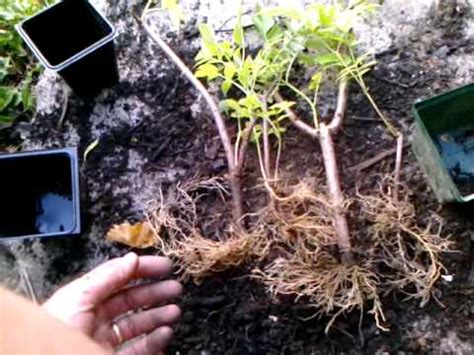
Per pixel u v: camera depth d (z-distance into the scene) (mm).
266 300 493
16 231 525
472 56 534
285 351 486
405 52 540
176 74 554
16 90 593
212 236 510
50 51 557
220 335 494
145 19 561
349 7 519
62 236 496
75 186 494
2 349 211
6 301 220
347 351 482
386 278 484
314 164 519
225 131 512
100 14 531
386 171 511
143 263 471
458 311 482
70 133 553
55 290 521
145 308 494
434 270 469
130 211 528
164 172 532
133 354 461
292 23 508
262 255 486
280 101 519
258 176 520
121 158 540
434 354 477
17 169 525
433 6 548
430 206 502
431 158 474
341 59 498
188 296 502
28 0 617
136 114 550
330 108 532
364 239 490
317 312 483
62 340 224
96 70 531
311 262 473
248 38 554
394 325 483
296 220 475
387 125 511
